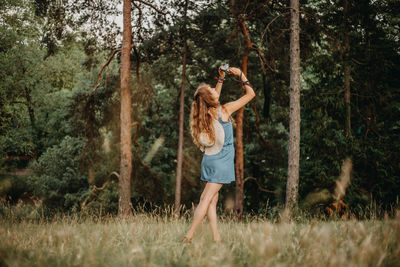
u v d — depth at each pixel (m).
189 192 19.41
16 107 26.20
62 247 2.32
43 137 28.47
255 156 18.62
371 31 13.91
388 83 15.15
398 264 1.89
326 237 2.26
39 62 25.64
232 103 3.24
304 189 13.72
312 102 13.91
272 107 18.36
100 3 13.88
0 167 24.06
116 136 18.34
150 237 3.04
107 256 2.22
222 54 14.38
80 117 17.48
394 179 13.37
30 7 25.45
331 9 14.05
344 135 13.98
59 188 21.44
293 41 11.51
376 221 3.34
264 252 1.96
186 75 19.12
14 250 2.44
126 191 13.49
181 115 17.48
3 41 24.83
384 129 14.28
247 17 13.27
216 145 3.13
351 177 12.76
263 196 19.47
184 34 15.23
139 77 16.48
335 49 13.70
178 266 2.04
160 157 21.12
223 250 2.16
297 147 11.24
